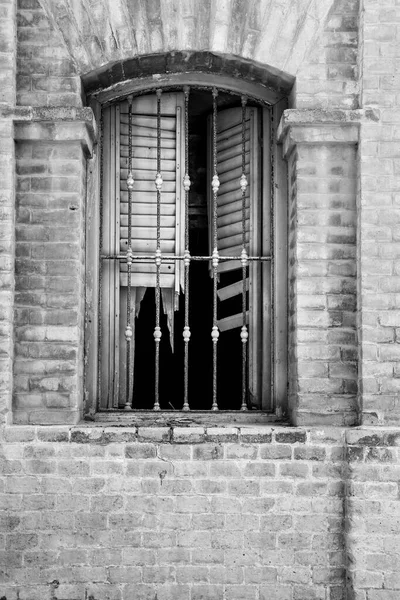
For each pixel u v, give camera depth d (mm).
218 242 5219
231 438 4473
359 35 4656
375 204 4520
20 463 4418
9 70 4539
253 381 5008
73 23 4652
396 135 4543
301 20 4672
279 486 4449
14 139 4555
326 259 4609
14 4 4598
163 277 5027
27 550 4391
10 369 4469
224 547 4430
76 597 4391
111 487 4434
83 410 4789
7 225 4480
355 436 4363
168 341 5457
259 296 5062
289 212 4949
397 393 4445
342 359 4566
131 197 4984
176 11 4648
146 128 5113
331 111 4551
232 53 4660
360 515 4324
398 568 4301
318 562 4410
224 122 5270
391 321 4473
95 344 4867
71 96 4645
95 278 4898
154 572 4414
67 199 4609
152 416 4824
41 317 4559
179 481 4445
